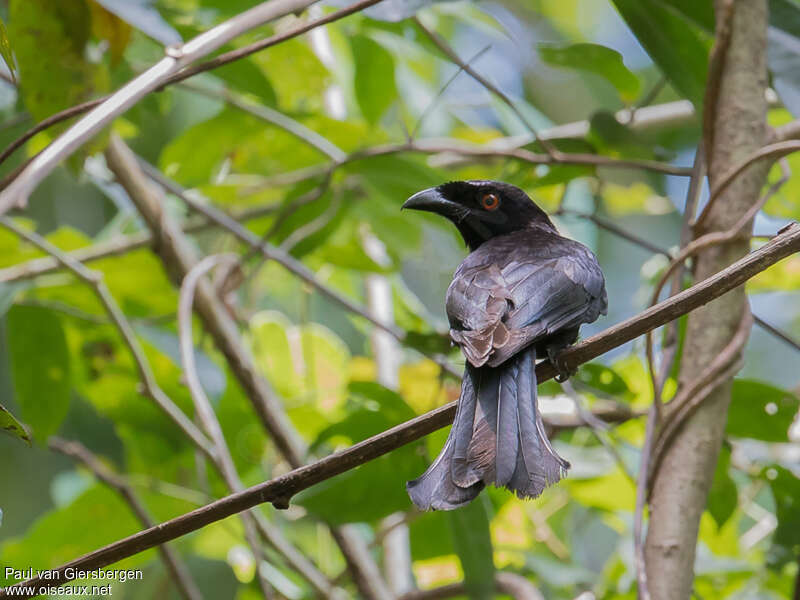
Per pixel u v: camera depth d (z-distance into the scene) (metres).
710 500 9.74
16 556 10.94
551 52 9.91
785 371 17.70
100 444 14.94
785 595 10.57
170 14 10.40
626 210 14.07
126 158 11.03
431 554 10.82
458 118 14.31
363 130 11.90
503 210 9.52
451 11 12.49
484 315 7.22
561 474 6.28
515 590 9.74
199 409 9.83
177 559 10.66
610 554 14.12
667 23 9.17
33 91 9.01
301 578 11.02
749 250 8.37
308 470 6.27
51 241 11.87
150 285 12.00
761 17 8.61
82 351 11.60
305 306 12.23
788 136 8.67
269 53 11.55
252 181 12.55
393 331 10.54
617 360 11.44
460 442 6.41
